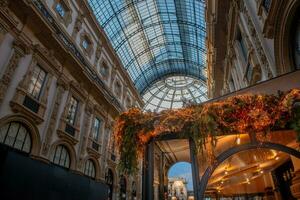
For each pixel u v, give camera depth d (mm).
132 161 4016
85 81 16453
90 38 18641
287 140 4820
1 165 8312
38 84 12008
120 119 4375
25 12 11148
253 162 6730
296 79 4328
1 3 9891
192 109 4129
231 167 6938
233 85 16578
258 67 8797
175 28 33188
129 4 26078
